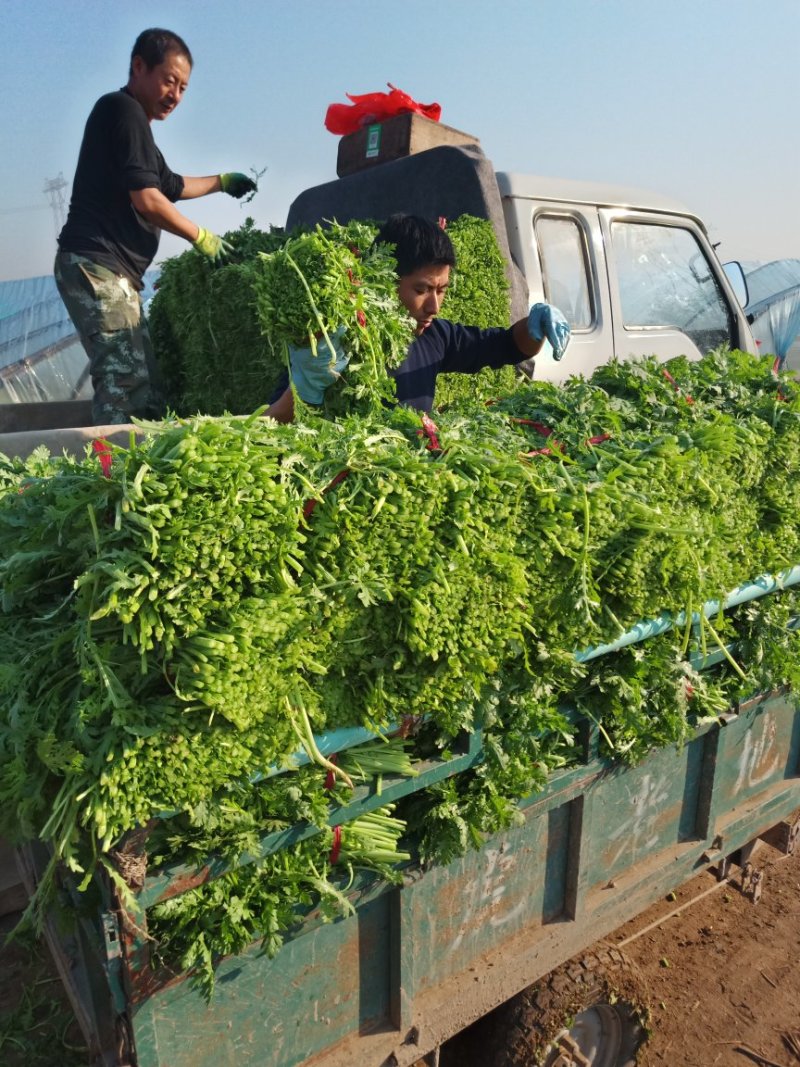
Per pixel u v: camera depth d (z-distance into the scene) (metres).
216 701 1.52
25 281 10.85
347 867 1.93
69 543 1.69
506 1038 2.40
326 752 1.86
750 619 2.96
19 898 3.32
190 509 1.53
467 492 1.87
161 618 1.54
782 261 14.68
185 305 4.66
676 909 3.48
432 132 4.80
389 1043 2.10
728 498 2.62
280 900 1.79
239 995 1.81
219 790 1.69
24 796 1.59
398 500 1.77
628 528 2.25
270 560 1.61
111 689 1.49
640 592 2.30
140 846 1.57
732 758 3.04
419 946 2.12
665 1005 3.34
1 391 8.00
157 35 3.88
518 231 4.31
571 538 2.08
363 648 1.81
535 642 2.18
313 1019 1.98
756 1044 3.18
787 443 2.80
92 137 3.80
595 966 2.51
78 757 1.49
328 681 1.81
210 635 1.55
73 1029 2.93
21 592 1.77
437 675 1.91
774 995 3.43
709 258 5.68
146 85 3.97
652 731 2.54
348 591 1.72
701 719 2.72
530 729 2.18
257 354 4.16
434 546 1.83
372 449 1.83
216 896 1.71
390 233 2.84
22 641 1.71
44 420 4.80
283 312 2.28
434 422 2.29
